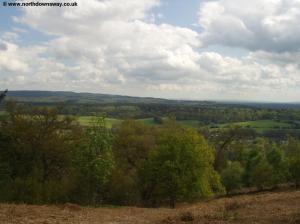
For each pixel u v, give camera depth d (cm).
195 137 3603
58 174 3116
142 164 3859
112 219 1797
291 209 1872
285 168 5653
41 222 1559
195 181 3509
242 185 5888
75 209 2066
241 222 1538
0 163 2878
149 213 2123
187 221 1636
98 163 2714
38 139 2969
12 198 2570
